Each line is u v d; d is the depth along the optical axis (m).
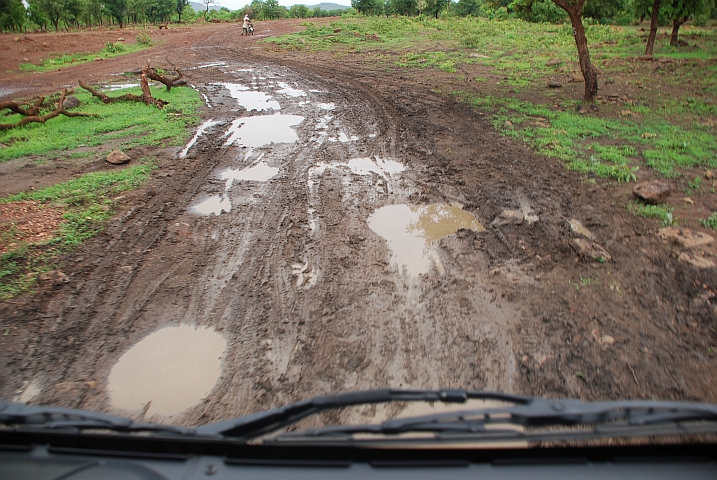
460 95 14.56
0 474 1.80
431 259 5.77
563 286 5.13
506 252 5.82
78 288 5.32
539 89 15.16
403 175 8.41
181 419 3.66
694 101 12.70
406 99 14.38
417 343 4.41
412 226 6.59
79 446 1.95
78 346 4.45
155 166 9.02
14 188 7.96
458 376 4.01
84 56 26.59
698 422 2.11
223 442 1.91
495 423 2.07
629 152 8.88
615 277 5.23
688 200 6.82
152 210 7.24
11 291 5.21
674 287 5.02
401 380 3.99
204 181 8.35
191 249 6.17
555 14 35.81
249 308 4.98
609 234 6.09
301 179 8.38
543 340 4.38
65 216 6.96
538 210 6.82
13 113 13.64
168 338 4.57
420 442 1.94
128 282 5.45
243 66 22.02
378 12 49.22
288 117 12.73
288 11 63.34
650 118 11.26
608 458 1.92
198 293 5.25
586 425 2.10
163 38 34.06
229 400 3.84
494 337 4.45
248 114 13.05
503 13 40.66
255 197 7.69
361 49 26.17
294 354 4.33
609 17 38.72
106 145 10.30
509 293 5.05
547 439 1.96
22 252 5.95
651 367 4.03
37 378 4.07
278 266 5.74
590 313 4.70
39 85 18.59
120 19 42.94
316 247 6.14
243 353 4.36
